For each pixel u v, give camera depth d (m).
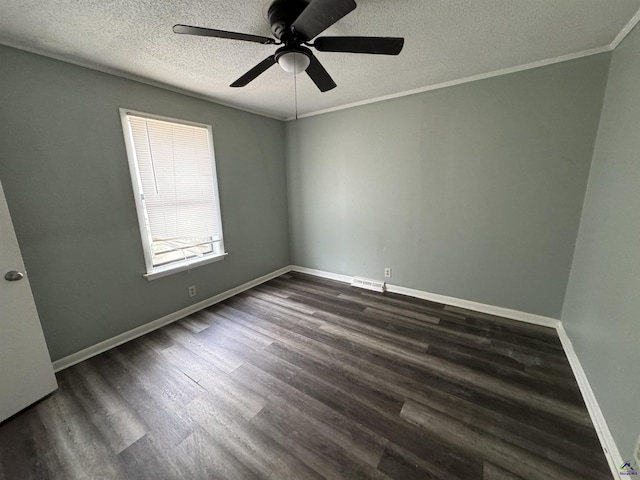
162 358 2.13
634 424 1.14
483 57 2.05
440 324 2.55
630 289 1.29
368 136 3.14
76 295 2.08
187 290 2.85
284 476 1.25
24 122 1.77
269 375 1.92
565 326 2.27
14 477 1.27
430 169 2.81
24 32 1.58
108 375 1.94
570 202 2.21
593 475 1.22
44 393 1.71
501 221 2.53
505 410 1.58
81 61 1.96
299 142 3.76
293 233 4.16
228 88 2.58
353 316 2.75
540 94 2.18
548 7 1.45
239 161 3.29
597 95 1.99
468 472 1.25
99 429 1.50
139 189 2.40
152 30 1.60
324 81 1.86
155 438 1.45
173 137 2.60
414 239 3.06
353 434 1.45
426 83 2.58
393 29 1.66
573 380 1.81
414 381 1.83
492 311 2.71
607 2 1.41
